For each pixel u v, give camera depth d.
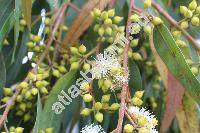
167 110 0.28
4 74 0.30
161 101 0.34
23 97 0.28
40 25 0.33
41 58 0.29
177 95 0.28
